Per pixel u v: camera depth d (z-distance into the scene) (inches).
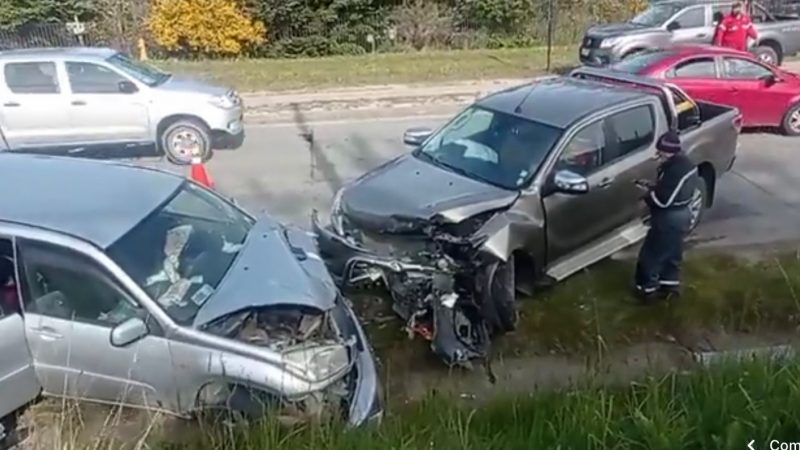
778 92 519.2
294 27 979.3
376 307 276.7
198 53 946.7
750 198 396.8
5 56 460.4
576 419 155.0
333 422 170.1
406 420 172.6
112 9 925.2
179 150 483.8
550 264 286.8
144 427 189.9
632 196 308.0
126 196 221.0
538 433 152.8
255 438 164.4
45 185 222.1
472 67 820.6
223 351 189.0
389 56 919.0
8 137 465.1
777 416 149.1
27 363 197.5
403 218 263.0
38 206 209.3
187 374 191.0
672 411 157.1
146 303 192.7
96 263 194.5
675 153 276.1
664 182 276.2
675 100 343.6
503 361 245.0
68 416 188.9
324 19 978.1
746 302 280.7
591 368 215.0
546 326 267.4
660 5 794.8
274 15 962.1
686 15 749.3
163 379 192.7
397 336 260.1
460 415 167.9
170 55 941.8
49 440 183.9
